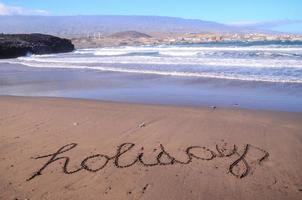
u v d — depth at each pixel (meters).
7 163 6.10
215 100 11.54
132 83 15.85
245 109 9.77
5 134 7.62
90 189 5.14
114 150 6.50
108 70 21.17
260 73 17.16
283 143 6.69
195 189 5.05
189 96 12.37
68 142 6.97
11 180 5.49
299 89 12.93
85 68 23.23
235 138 7.01
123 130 7.63
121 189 5.11
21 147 6.81
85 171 5.71
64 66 25.62
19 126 8.19
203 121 8.28
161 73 18.42
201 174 5.50
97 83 16.33
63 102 11.09
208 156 6.16
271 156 6.11
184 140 6.93
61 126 8.06
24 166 5.96
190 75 17.27
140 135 7.27
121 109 9.77
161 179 5.36
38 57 43.28
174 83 15.36
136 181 5.33
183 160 6.02
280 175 5.41
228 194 4.91
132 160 6.06
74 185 5.28
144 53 37.25
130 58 29.58
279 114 9.04
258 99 11.50
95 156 6.27
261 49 35.06
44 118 8.84
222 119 8.49
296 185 5.10
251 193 4.92
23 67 27.36
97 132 7.54
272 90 12.98
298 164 5.75
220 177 5.39
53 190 5.15
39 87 15.97
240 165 5.79
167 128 7.71
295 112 9.23
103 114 9.12
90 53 46.94
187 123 8.12
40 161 6.13
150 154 6.29
